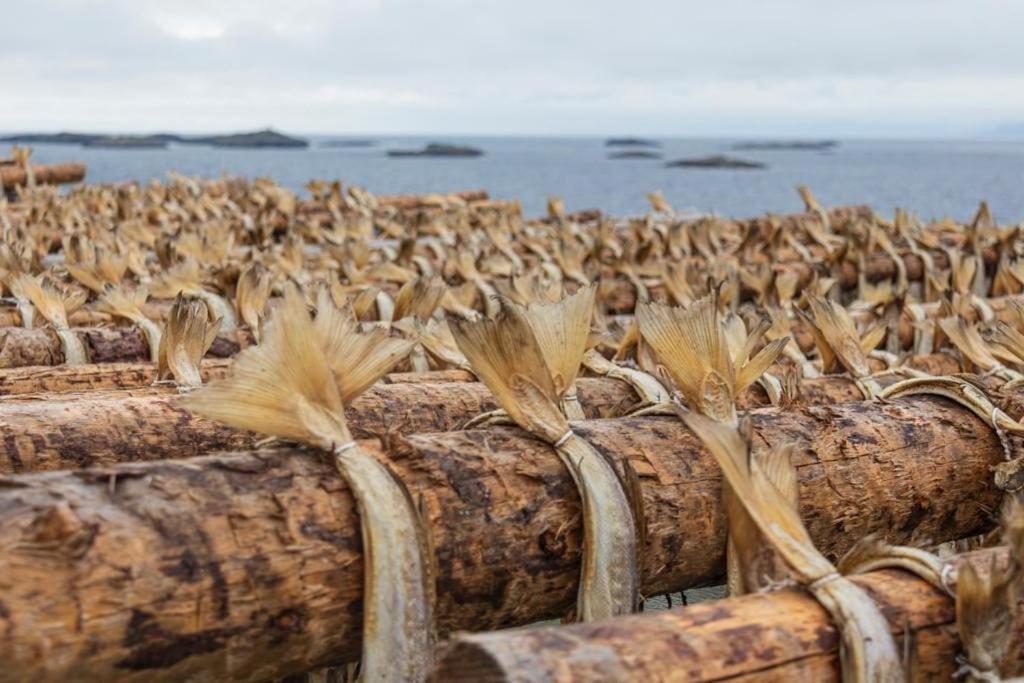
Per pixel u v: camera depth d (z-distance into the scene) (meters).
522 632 1.86
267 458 2.34
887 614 2.12
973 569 2.08
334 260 8.63
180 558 2.07
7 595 1.91
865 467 3.04
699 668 1.91
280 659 2.23
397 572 2.21
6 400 3.45
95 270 6.46
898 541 3.14
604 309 7.83
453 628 2.50
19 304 5.35
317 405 2.38
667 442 2.81
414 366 4.95
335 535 2.24
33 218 10.70
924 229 11.83
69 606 1.95
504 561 2.49
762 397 4.17
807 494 2.93
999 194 57.38
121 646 2.00
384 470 2.32
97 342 4.86
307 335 2.42
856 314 6.76
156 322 5.32
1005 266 8.08
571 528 2.55
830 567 2.15
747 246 10.59
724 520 2.76
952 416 3.26
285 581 2.17
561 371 2.98
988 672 2.09
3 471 2.97
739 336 3.48
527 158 184.88
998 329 3.84
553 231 11.49
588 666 1.81
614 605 2.48
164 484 2.18
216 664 2.14
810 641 2.03
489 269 8.52
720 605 2.08
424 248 10.30
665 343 2.83
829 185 70.62
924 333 6.38
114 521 2.06
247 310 5.38
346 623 2.26
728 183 73.75
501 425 2.77
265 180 16.17
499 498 2.50
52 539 1.96
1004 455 3.22
